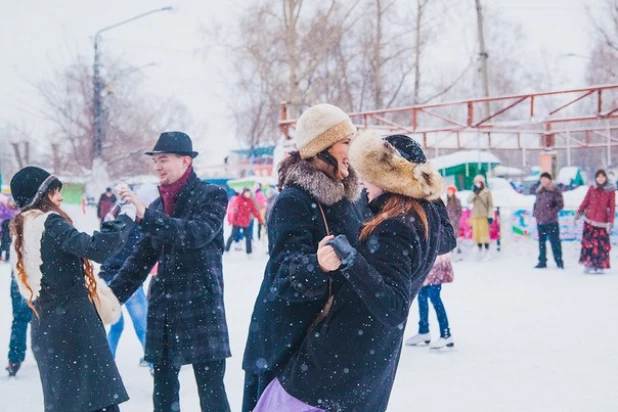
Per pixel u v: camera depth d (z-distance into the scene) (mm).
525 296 8727
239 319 7508
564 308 7793
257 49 24562
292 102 23781
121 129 35000
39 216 3348
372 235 2320
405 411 4301
